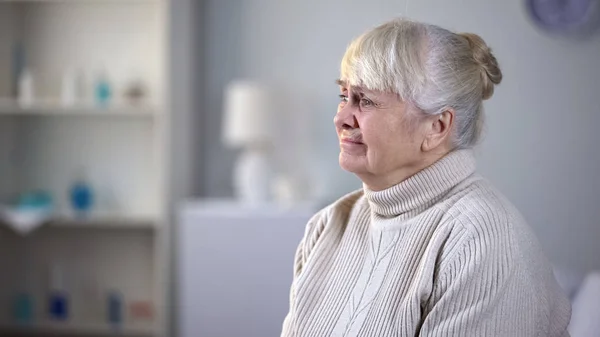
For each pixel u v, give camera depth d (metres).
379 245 1.44
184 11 4.07
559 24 3.98
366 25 4.13
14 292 4.43
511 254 1.31
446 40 1.38
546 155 4.05
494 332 1.28
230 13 4.25
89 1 4.17
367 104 1.40
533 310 1.32
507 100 4.05
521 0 4.01
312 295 1.51
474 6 4.03
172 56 3.99
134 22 4.21
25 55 4.28
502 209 1.37
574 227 4.05
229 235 3.86
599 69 3.99
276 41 4.22
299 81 4.21
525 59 4.02
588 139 4.02
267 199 4.11
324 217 1.61
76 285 4.38
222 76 4.29
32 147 4.35
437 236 1.34
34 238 4.41
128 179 4.30
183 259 3.89
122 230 4.36
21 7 4.27
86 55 4.24
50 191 4.35
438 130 1.40
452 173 1.40
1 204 4.36
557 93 4.02
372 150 1.40
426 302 1.34
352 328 1.41
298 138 4.22
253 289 3.85
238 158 4.33
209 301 3.88
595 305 2.24
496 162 4.08
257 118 3.94
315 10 4.18
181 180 4.11
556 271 2.85
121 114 4.26
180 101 4.09
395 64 1.35
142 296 4.36
